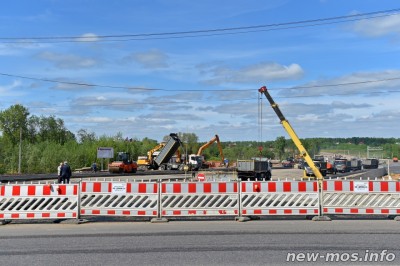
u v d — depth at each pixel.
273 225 13.21
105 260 8.48
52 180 39.59
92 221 14.52
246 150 126.12
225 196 14.51
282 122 32.72
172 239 10.77
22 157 65.56
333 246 9.76
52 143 78.44
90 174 52.44
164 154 59.88
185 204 14.45
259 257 8.67
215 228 12.62
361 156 166.50
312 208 14.46
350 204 14.49
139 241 10.52
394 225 13.14
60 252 9.26
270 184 14.53
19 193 14.27
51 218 14.22
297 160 118.75
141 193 14.48
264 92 33.12
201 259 8.52
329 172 60.34
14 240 10.78
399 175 52.94
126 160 57.25
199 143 120.06
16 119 102.94
